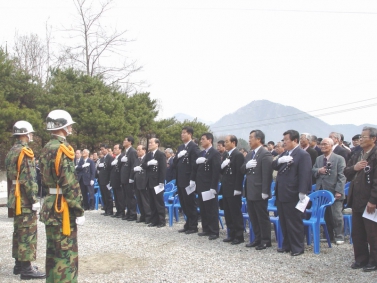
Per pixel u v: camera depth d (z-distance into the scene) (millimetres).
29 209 4836
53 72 20812
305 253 5719
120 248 6230
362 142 4977
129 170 9062
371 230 4730
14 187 4859
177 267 5117
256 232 6234
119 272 4949
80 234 7387
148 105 23438
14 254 4953
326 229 6059
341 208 6273
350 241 6375
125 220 9156
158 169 8188
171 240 6793
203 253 5832
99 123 17688
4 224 8664
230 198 6488
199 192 7051
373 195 4629
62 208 3908
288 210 5637
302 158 5625
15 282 4715
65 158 3947
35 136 18547
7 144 16375
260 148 6230
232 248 6152
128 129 18844
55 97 17672
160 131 22156
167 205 8383
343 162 6246
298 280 4527
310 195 6188
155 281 4574
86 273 4926
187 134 7734
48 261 3996
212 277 4672
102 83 20875
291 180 5645
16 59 21172
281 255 5637
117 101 19188
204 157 7051
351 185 5043
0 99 16344
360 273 4730
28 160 4883
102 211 10883
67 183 3908
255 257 5562
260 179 6078
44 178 4020
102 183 9938
